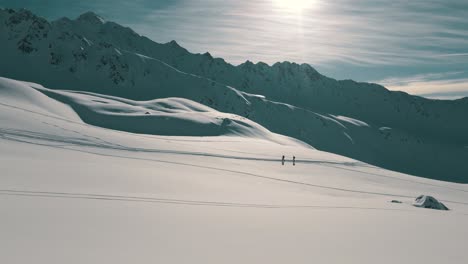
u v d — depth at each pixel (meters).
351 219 18.02
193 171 41.09
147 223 13.55
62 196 17.45
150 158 48.84
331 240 12.94
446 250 12.32
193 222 14.48
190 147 68.88
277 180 43.28
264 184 38.06
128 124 140.75
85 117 141.38
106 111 152.12
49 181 22.17
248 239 12.31
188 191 25.88
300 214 18.75
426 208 27.78
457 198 50.41
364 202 28.11
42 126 60.44
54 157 36.81
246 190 30.17
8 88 121.25
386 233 14.78
